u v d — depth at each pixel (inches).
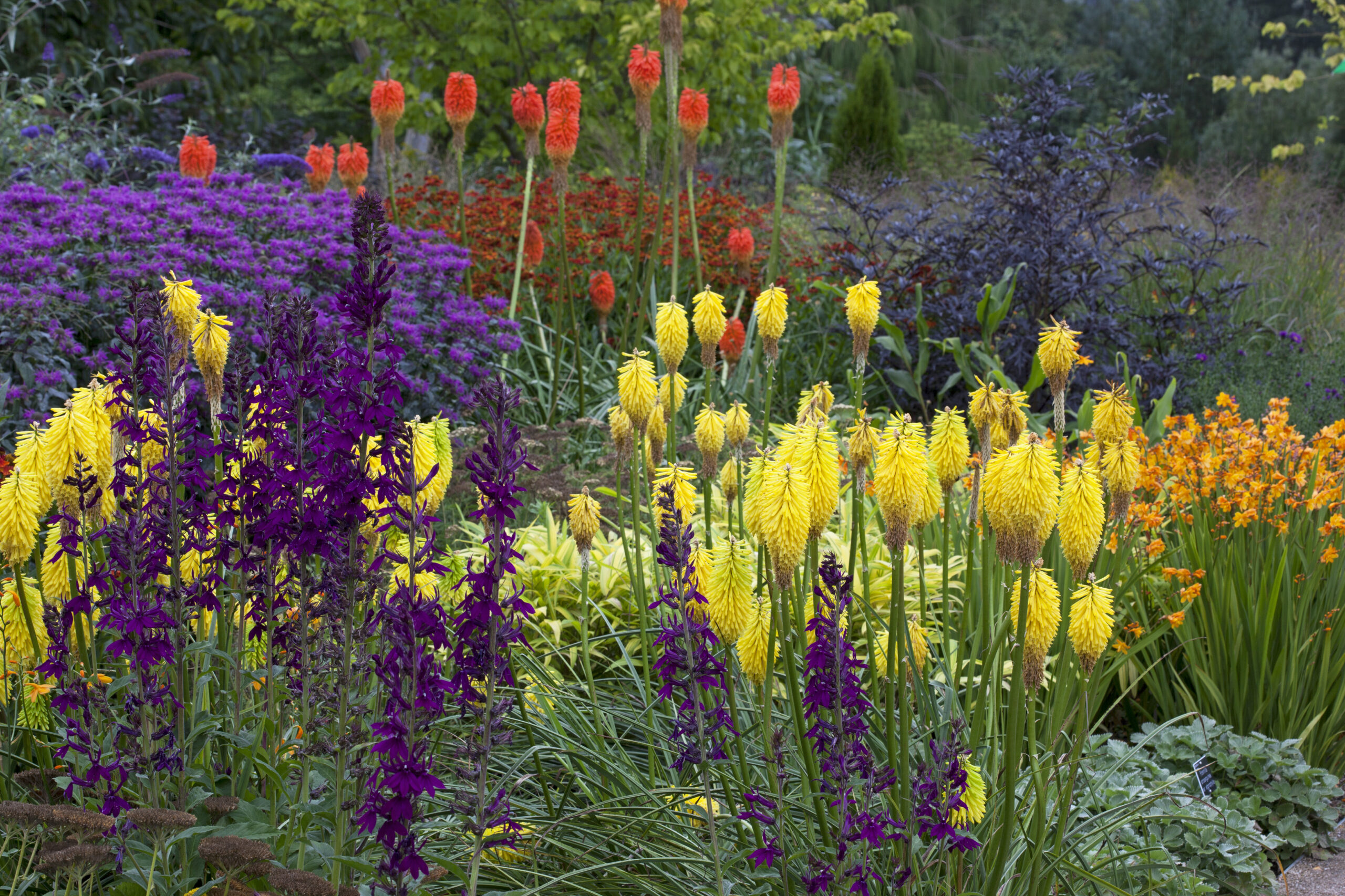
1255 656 180.4
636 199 398.6
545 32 587.2
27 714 127.7
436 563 102.8
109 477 123.8
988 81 943.0
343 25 605.6
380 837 92.5
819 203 531.8
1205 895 141.6
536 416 316.5
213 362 122.4
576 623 187.5
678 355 149.6
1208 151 980.6
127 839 104.0
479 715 100.8
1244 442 193.6
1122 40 1160.2
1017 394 129.4
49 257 239.3
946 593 136.3
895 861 107.8
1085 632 108.8
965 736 123.2
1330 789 165.3
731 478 136.0
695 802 126.1
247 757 106.7
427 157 568.4
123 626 104.1
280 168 466.0
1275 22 1207.6
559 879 114.2
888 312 364.5
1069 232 353.7
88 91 526.6
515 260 367.2
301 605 109.6
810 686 102.9
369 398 99.4
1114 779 159.9
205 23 634.8
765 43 634.8
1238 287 355.6
